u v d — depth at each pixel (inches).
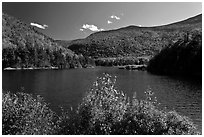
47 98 1977.1
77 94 2182.6
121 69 6309.1
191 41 4104.3
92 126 593.3
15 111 615.2
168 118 617.9
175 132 602.9
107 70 5841.5
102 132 585.3
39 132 613.0
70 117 626.2
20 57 6269.7
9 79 3550.7
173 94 2129.7
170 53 4448.8
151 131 588.7
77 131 597.6
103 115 598.9
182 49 4153.5
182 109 1572.3
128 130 589.0
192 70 3843.5
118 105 607.5
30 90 2470.5
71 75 4306.1
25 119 616.4
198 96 2023.9
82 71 5467.5
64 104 1705.2
